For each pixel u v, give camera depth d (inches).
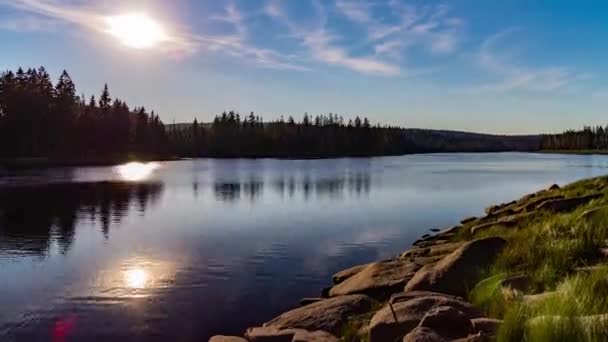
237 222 943.0
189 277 540.4
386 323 241.6
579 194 685.9
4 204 1204.5
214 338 325.1
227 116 5078.7
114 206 1183.6
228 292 484.1
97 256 646.5
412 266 404.5
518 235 386.0
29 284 515.5
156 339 373.7
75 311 433.7
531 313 199.2
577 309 191.9
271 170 2699.3
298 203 1251.2
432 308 246.4
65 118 3110.2
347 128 5354.3
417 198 1378.0
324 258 632.4
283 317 337.4
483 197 1409.9
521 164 3619.6
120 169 2682.1
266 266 588.4
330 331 297.6
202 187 1679.4
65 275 551.2
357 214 1058.1
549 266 293.6
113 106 3688.5
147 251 675.4
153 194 1453.0
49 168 2620.6
